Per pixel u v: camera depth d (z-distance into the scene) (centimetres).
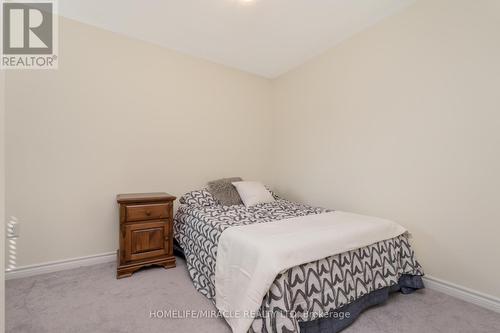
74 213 222
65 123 217
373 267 167
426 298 180
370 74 236
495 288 166
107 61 237
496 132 165
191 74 289
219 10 213
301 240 142
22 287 184
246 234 154
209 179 304
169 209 229
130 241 211
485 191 170
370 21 229
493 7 166
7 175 196
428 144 197
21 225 200
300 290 132
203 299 174
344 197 261
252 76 342
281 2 204
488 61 168
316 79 293
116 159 242
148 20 225
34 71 205
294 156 324
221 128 314
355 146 250
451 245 185
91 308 161
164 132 270
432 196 195
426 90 198
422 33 200
